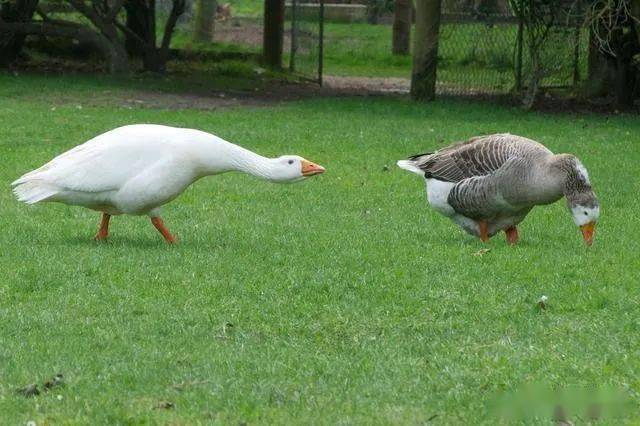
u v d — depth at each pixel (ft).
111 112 75.10
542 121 78.38
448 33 97.25
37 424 21.21
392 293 31.27
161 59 103.76
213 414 21.88
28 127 66.39
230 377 23.94
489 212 38.04
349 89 103.50
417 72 89.97
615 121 79.82
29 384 23.22
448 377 24.07
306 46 125.90
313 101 87.71
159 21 146.10
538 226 42.93
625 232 41.63
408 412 22.07
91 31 99.25
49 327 27.45
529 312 29.63
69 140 62.54
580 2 82.84
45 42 111.34
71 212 43.27
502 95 94.48
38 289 31.14
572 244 39.14
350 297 30.73
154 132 36.63
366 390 23.27
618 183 53.36
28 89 84.79
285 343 26.61
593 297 30.78
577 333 27.55
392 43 138.00
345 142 65.31
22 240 37.58
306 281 32.30
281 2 115.55
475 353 25.94
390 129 71.51
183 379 23.77
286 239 38.88
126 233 39.55
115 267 33.47
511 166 37.01
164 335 27.14
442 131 71.31
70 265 33.60
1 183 49.21
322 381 23.81
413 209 46.39
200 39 136.05
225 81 101.96
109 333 26.96
